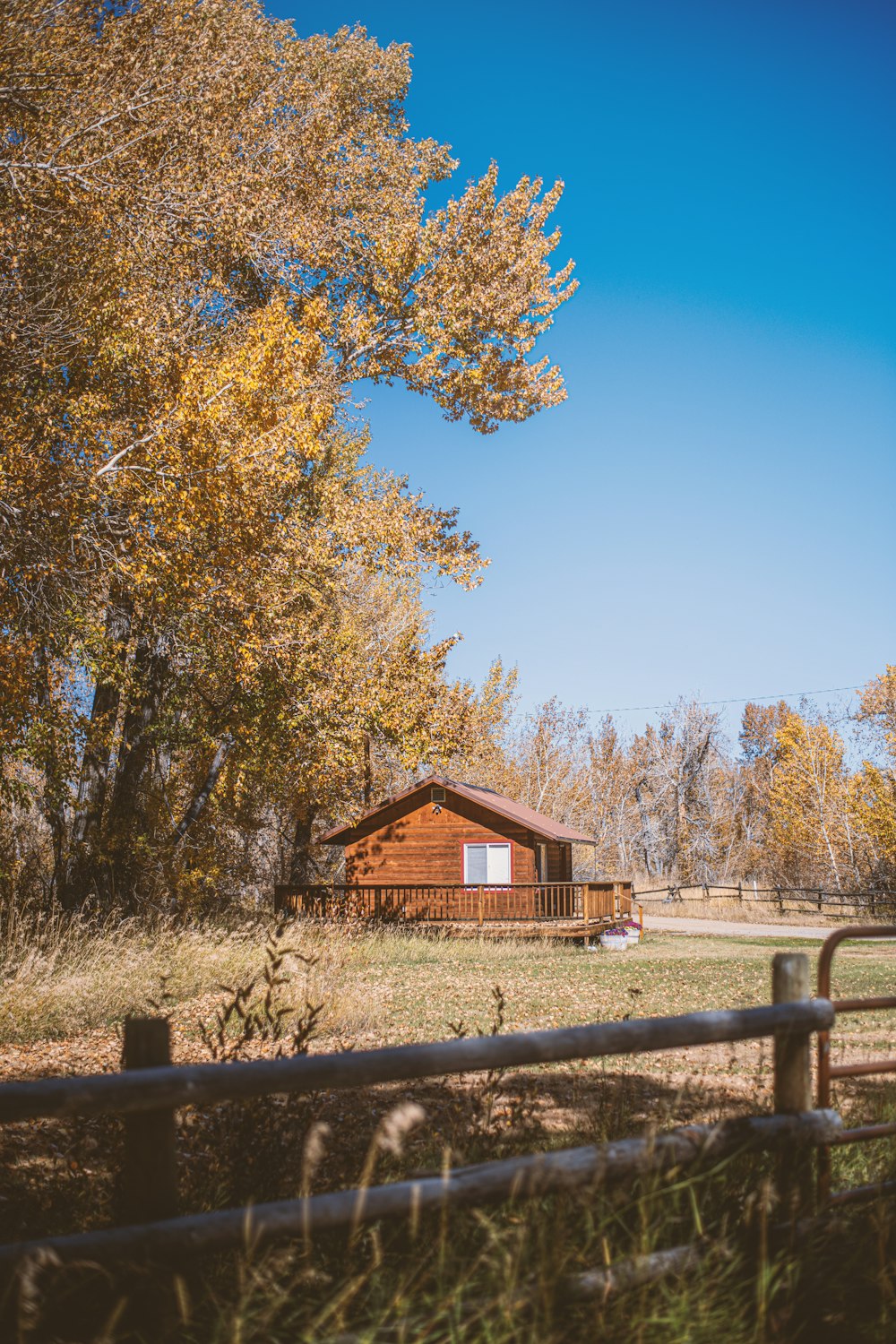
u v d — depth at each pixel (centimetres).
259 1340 280
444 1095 814
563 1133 607
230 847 2894
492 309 2594
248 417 1897
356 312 2561
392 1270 322
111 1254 268
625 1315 299
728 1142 348
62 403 1739
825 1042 386
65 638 1795
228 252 2191
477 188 2592
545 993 1561
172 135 1919
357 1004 1237
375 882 3148
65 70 1616
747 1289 326
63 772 1884
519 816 3048
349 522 2353
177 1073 279
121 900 2123
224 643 2097
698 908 4500
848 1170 452
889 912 4122
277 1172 427
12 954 1280
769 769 8044
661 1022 348
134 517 1698
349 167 2525
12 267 1627
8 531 1563
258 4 2300
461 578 2489
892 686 5181
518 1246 297
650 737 7069
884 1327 323
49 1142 636
